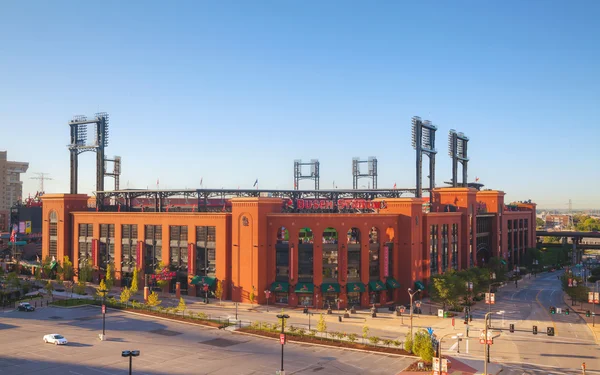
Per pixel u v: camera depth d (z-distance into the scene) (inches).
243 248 4158.5
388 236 4362.7
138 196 5664.4
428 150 5693.9
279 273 4133.9
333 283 4060.0
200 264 4446.4
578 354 2792.8
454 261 5068.9
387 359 2608.3
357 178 7342.5
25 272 5905.5
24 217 7308.1
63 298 4335.6
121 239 4943.4
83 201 5556.1
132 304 3909.9
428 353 2468.0
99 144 5974.4
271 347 2812.5
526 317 3799.2
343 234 4074.8
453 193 5369.1
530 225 7455.7
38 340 2896.2
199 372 2353.6
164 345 2822.3
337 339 2967.5
